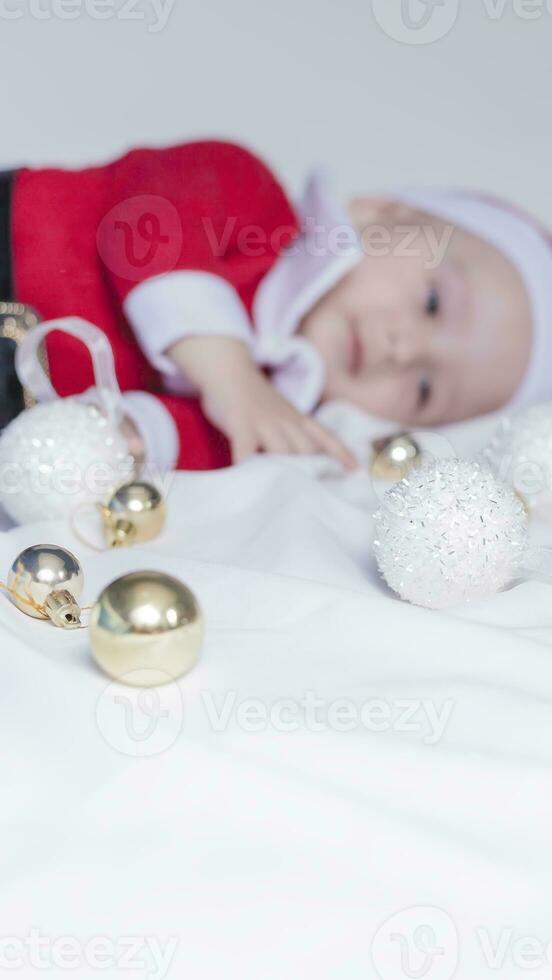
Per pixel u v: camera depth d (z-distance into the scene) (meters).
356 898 0.42
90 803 0.45
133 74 1.33
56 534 0.81
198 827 0.44
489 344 1.25
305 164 1.39
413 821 0.44
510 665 0.57
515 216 1.30
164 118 1.35
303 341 1.20
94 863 0.42
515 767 0.47
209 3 1.32
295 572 0.72
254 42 1.34
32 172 1.11
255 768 0.46
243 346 1.10
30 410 0.84
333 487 1.00
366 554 0.79
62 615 0.62
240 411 1.06
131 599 0.52
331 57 1.36
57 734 0.49
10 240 1.07
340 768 0.47
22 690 0.51
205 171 1.13
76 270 1.09
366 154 1.39
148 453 1.03
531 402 1.28
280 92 1.36
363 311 1.23
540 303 1.26
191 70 1.34
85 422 0.82
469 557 0.64
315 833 0.44
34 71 1.31
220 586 0.67
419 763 0.47
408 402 1.25
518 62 1.37
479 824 0.45
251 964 0.40
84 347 1.08
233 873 0.42
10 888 0.41
